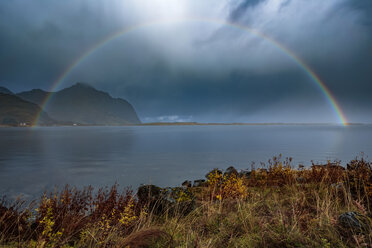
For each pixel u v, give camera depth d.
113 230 3.87
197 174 17.36
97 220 4.18
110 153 32.16
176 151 34.47
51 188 13.16
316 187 6.26
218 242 3.34
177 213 5.14
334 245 2.93
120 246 3.31
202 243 3.28
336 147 38.31
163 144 47.78
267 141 54.62
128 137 75.62
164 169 19.47
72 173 17.77
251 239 3.28
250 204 5.03
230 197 6.13
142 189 6.18
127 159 25.92
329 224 3.37
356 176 5.47
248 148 38.22
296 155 27.97
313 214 4.18
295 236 3.15
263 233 3.24
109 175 16.98
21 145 45.44
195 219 4.58
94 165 21.69
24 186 13.67
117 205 4.86
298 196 5.44
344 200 4.84
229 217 4.37
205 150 35.69
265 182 7.82
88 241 3.62
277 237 3.20
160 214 5.40
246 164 22.09
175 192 6.00
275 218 3.85
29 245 3.38
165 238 3.56
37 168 20.08
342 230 3.28
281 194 6.09
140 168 19.91
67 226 4.15
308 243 3.01
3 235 3.75
